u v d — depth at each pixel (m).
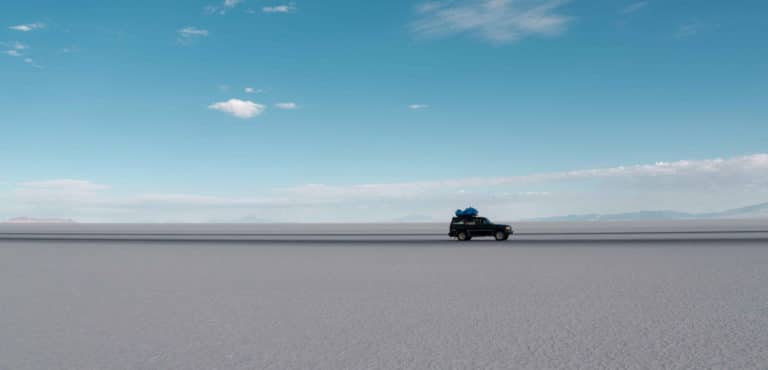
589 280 16.84
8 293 15.70
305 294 14.88
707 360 8.12
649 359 8.23
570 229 79.06
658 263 21.47
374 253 29.00
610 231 63.62
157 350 9.14
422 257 25.95
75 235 64.62
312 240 44.94
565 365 8.01
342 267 21.73
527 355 8.57
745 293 14.01
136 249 34.66
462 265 21.88
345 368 8.02
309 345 9.38
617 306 12.51
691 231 58.47
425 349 9.02
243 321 11.42
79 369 8.12
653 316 11.35
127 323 11.35
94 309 13.01
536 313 11.86
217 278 18.64
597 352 8.67
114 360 8.57
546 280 17.00
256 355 8.77
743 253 25.47
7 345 9.60
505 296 14.12
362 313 12.12
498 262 22.94
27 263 25.14
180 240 46.88
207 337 10.03
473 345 9.23
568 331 10.14
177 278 18.80
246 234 66.19
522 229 82.62
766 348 8.73
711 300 13.08
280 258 26.52
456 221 41.38
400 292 15.01
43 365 8.34
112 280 18.47
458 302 13.33
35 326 11.15
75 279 18.86
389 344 9.38
